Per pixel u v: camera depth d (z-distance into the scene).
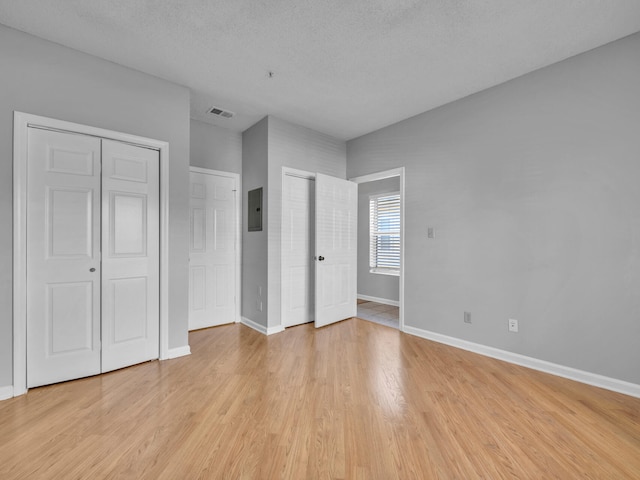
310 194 4.15
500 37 2.26
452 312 3.27
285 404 2.08
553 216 2.60
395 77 2.83
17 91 2.17
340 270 4.22
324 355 2.97
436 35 2.25
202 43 2.35
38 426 1.82
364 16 2.05
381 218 5.67
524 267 2.77
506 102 2.89
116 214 2.59
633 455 1.61
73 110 2.38
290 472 1.48
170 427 1.82
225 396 2.18
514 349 2.82
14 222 2.14
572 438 1.75
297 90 3.07
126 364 2.65
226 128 4.04
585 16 2.04
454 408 2.05
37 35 2.24
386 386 2.35
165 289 2.83
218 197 3.98
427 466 1.52
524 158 2.77
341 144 4.49
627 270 2.26
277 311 3.73
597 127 2.38
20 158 2.16
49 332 2.30
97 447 1.64
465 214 3.18
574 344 2.49
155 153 2.81
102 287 2.52
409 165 3.71
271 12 2.03
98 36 2.26
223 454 1.60
